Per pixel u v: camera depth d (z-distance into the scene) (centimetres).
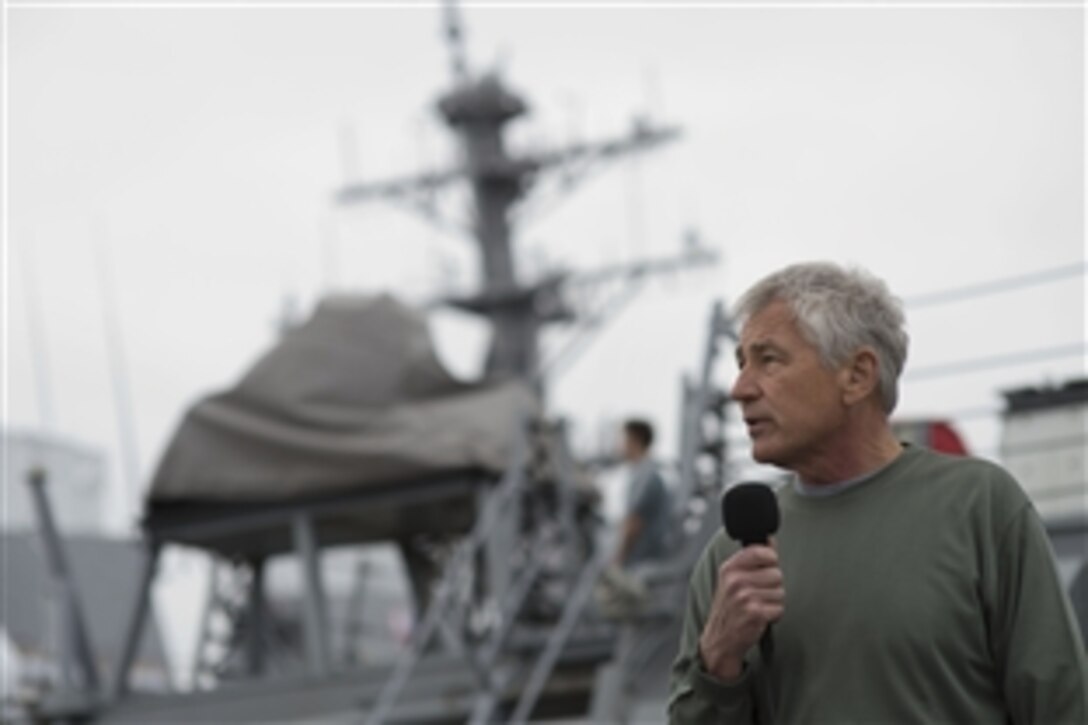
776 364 483
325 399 1908
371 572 2505
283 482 1884
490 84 4731
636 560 1428
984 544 464
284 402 1912
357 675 1781
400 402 1905
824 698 462
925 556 463
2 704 1855
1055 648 454
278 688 1811
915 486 474
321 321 1944
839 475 483
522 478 1761
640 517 1411
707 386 1370
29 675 2033
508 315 4756
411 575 2069
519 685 1675
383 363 1920
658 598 1351
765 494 463
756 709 483
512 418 1884
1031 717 454
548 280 4709
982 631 459
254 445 1906
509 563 1756
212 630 2052
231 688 1828
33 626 2467
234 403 1934
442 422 1864
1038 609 457
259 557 2055
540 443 1836
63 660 1900
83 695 1873
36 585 2539
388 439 1856
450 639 1800
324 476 1870
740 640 463
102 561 2728
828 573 470
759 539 464
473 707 1691
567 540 1795
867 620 461
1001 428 1204
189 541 1969
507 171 4731
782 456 482
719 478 1380
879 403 485
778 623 473
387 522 2019
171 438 1936
